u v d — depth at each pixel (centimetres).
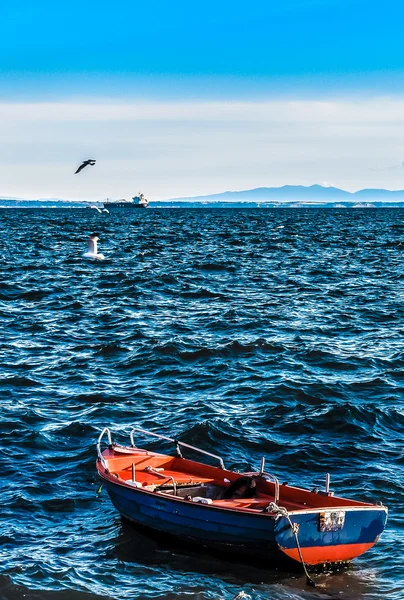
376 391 3509
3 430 2920
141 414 3159
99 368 3862
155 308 5556
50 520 2211
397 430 3016
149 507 2086
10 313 5350
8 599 1778
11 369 3822
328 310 5522
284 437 2912
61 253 10038
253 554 1938
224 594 1816
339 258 9719
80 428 2952
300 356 4088
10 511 2253
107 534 2116
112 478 2189
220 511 1944
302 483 2498
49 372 3784
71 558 1978
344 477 2541
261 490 2170
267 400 3353
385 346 4369
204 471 2322
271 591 1833
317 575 1912
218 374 3744
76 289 6469
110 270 7912
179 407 3241
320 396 3416
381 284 7094
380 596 1825
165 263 8700
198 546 2020
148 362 3944
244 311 5397
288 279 7331
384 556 2005
